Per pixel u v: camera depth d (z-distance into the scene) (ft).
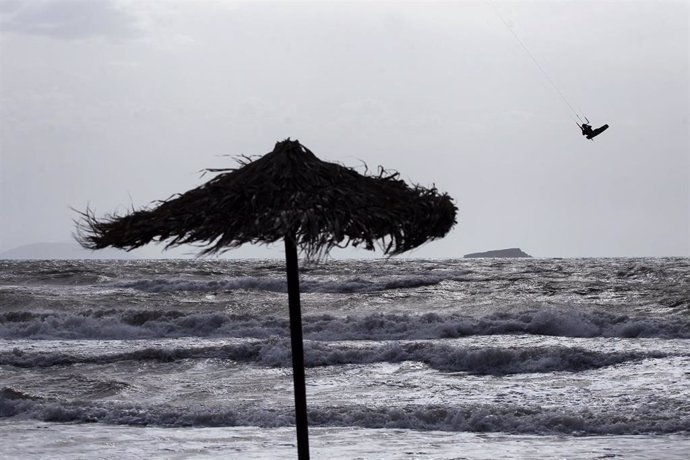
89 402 83.92
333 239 26.30
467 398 87.61
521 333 154.40
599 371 105.91
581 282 281.74
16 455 60.95
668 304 200.95
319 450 62.54
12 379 106.42
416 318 168.04
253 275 369.91
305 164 27.78
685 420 71.20
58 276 347.15
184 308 216.74
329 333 159.43
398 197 28.04
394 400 87.81
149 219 26.81
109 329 168.45
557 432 70.44
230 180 27.63
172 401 90.58
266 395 93.97
